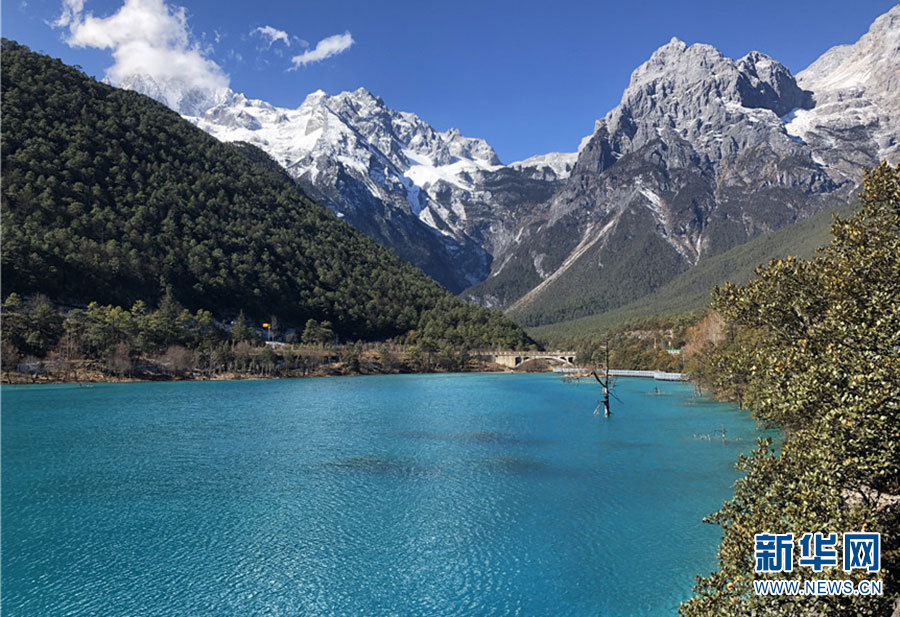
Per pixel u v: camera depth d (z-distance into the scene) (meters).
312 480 57.28
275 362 185.38
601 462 64.81
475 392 148.75
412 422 94.88
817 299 26.91
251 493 52.81
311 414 103.19
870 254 24.22
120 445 73.19
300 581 35.31
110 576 35.75
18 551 39.41
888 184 26.55
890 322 22.39
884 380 19.89
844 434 19.69
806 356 23.83
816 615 18.59
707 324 137.38
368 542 41.44
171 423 90.19
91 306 161.00
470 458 67.19
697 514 46.59
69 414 96.81
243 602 32.78
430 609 32.12
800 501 20.11
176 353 162.62
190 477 58.22
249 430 85.50
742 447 72.06
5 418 92.19
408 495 52.41
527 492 53.09
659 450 71.25
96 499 50.62
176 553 39.31
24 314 147.88
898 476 19.31
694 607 21.41
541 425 92.00
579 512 47.41
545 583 35.09
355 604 32.69
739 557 20.47
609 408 109.88
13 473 59.12
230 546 40.53
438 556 38.91
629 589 34.16
